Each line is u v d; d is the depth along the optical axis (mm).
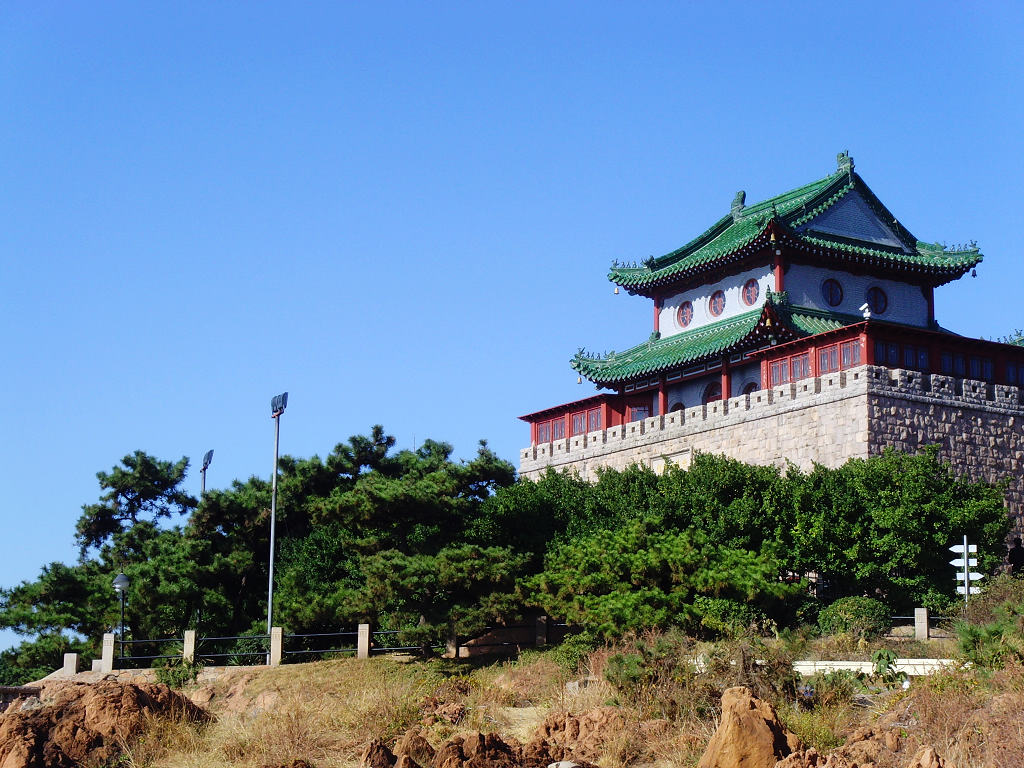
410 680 45812
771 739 28484
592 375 79438
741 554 53281
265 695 48250
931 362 66125
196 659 55938
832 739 30906
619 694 35312
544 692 40562
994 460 65938
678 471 61250
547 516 61094
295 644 58719
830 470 59531
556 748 30859
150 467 78000
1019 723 27922
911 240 78938
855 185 77438
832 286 74500
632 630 46062
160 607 60500
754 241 72562
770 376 69125
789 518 57156
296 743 32094
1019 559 60562
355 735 33219
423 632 54188
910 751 28219
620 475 63344
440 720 34812
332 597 58562
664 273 79500
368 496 57031
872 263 74375
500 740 30516
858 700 34469
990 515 56625
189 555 63562
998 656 33500
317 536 64000
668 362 74375
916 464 57594
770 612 52750
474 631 54906
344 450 68625
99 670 55656
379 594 55250
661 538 53656
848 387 63656
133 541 70312
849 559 56094
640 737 31844
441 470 60281
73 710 32469
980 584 54312
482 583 55469
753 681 34219
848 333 64812
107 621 60562
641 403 79000
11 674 64062
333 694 42250
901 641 49031
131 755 30969
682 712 33188
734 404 69562
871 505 57125
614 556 52531
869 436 62375
